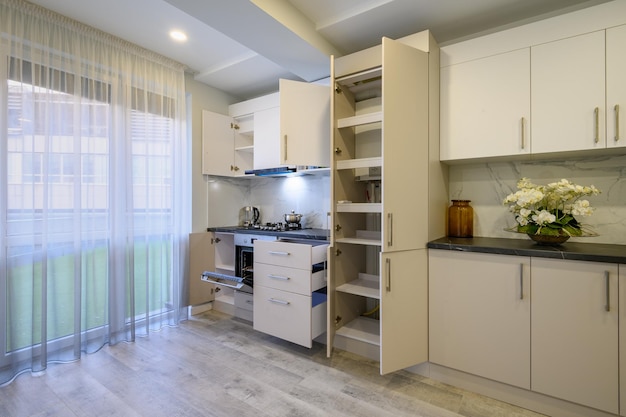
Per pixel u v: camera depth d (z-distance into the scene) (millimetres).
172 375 1984
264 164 3102
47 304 2094
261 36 2068
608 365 1422
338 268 2270
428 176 1967
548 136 1732
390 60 1803
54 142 2115
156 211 2766
